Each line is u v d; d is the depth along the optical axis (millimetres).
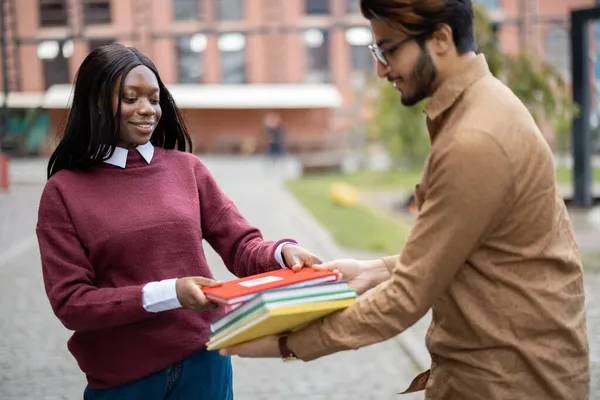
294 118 38719
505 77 11695
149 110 2320
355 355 5527
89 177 2324
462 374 1976
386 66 1967
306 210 14016
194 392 2373
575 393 1966
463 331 1956
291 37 38594
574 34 12953
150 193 2354
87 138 2322
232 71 38750
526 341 1905
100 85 2285
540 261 1901
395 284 1918
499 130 1827
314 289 1948
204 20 37750
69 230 2262
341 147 33688
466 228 1833
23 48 35688
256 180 21359
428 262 1870
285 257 2379
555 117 12102
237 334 1929
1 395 4727
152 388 2328
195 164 2543
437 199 1861
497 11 35656
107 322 2146
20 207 14625
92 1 36844
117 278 2281
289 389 4848
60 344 5785
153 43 37594
